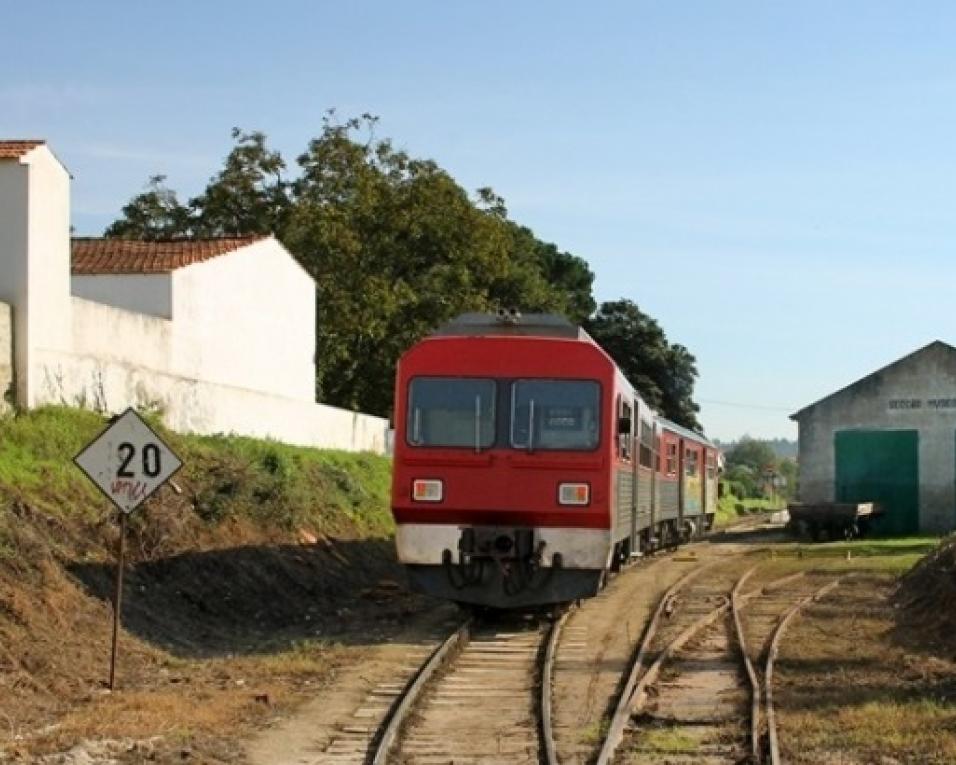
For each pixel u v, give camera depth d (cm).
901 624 1998
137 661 1573
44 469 2025
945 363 4900
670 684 1493
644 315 7444
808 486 5028
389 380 5188
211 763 1098
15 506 1822
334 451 3841
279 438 3497
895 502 4938
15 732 1179
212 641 1814
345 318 4897
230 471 2584
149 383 2697
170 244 3503
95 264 3161
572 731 1236
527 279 6375
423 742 1194
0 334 2133
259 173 5306
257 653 1716
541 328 1984
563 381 1897
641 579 2800
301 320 3972
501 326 1991
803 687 1459
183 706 1319
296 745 1180
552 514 1861
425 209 5094
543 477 1872
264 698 1366
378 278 4994
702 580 2828
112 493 1420
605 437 1878
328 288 4922
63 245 2345
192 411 2905
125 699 1335
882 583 2691
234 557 2194
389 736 1171
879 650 1728
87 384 2419
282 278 3800
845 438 5000
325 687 1461
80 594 1694
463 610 2091
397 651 1717
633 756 1130
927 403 4919
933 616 1991
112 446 1423
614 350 7325
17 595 1538
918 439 4925
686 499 3956
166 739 1166
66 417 2239
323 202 5184
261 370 3641
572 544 1870
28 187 2194
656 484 2927
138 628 1719
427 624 1995
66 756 1086
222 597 2028
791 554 3738
